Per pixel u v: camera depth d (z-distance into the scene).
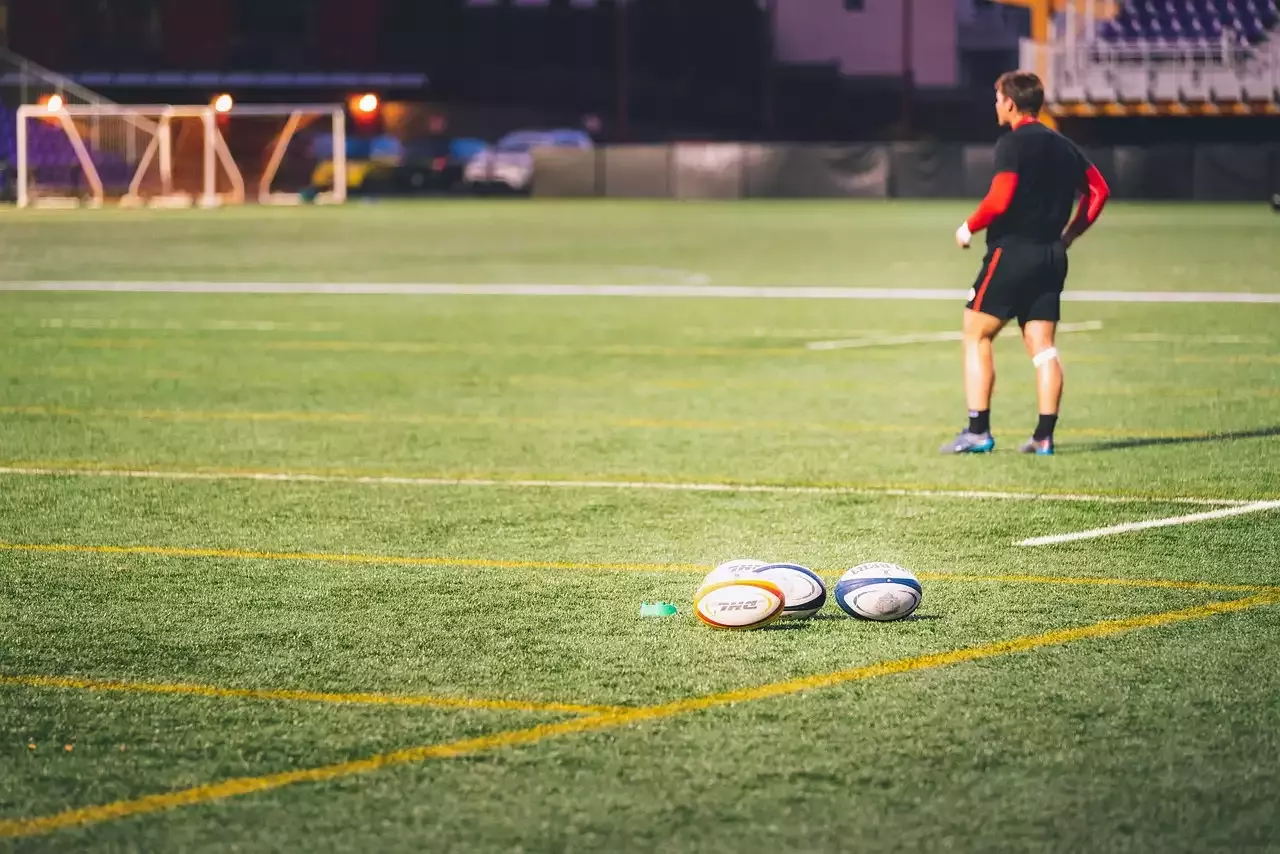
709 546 15.48
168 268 54.03
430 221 86.62
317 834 8.79
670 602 13.38
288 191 127.62
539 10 164.12
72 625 12.78
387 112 153.62
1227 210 93.12
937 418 23.59
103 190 110.12
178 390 26.38
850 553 15.16
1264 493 17.86
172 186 114.50
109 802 9.24
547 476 19.12
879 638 12.26
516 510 17.16
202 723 10.51
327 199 116.94
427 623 12.77
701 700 10.85
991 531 16.08
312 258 58.94
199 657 11.92
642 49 167.62
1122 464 19.72
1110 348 32.09
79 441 21.52
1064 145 19.91
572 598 13.51
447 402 25.12
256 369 29.06
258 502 17.58
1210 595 13.52
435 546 15.50
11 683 11.35
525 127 162.25
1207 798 9.20
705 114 171.12
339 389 26.55
